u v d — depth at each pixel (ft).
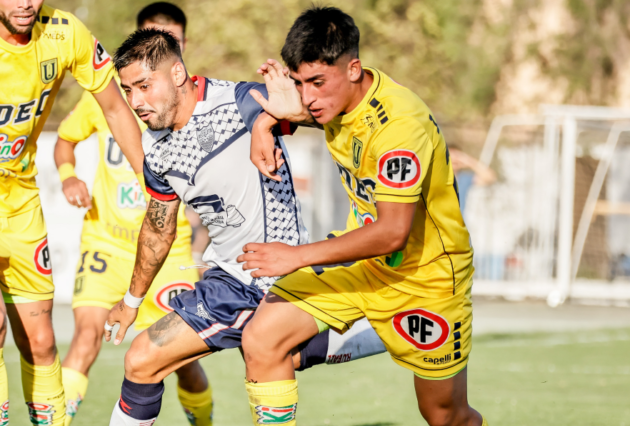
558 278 134.62
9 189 41.93
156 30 35.60
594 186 139.64
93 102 52.80
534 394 63.10
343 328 36.94
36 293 42.47
